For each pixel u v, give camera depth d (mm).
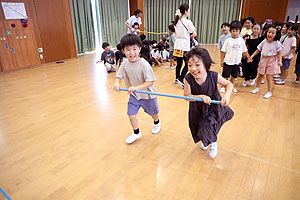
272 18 7684
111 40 8172
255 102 3068
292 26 3508
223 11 8648
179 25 3547
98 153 1969
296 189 1520
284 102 3061
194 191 1518
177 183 1593
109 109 2891
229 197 1461
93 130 2369
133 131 2334
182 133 2283
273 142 2090
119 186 1574
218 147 2021
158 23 8867
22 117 2691
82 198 1477
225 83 1652
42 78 4387
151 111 2102
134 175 1684
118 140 2172
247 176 1651
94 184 1598
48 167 1791
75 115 2729
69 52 6297
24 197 1489
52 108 2941
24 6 4984
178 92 3504
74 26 6840
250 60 3398
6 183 1621
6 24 4727
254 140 2127
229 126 2396
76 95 3416
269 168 1734
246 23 4098
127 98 3270
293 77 4340
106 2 7551
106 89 3680
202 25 8805
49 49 5734
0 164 1836
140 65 1854
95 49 7746
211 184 1578
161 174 1689
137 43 1772
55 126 2465
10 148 2062
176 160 1853
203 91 1684
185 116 2660
